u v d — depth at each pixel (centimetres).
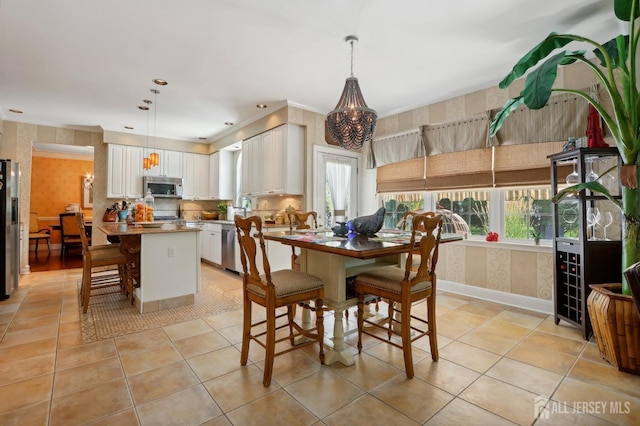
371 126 264
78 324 285
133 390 184
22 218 503
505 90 349
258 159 509
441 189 400
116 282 421
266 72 338
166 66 324
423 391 184
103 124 543
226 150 652
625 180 210
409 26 253
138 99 420
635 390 184
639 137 209
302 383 192
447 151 394
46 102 430
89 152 759
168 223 426
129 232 306
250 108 460
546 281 321
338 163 487
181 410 166
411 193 446
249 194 534
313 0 221
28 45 282
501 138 347
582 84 299
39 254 704
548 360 221
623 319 201
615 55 242
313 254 244
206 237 608
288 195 493
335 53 296
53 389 184
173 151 643
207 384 190
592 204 275
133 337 258
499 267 354
